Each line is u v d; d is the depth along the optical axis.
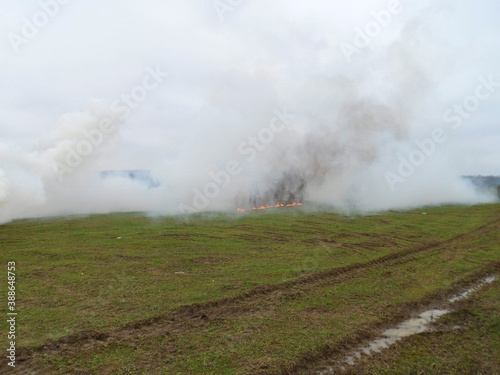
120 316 13.07
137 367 10.13
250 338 11.88
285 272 18.31
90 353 10.78
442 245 24.92
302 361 10.70
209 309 14.07
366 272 18.89
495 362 11.01
